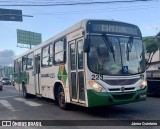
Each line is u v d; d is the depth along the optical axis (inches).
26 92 718.5
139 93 386.6
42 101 637.9
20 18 1124.5
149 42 1136.8
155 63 1117.7
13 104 591.8
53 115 422.6
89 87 368.8
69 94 431.8
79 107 477.4
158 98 609.0
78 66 401.1
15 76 860.0
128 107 469.1
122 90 373.4
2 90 1202.0
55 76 493.7
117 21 400.2
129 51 394.3
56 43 490.6
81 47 391.9
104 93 364.8
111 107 474.3
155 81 624.7
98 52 377.1
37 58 612.4
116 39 390.0
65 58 445.7
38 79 603.8
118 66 381.1
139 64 398.9
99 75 369.4
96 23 385.7
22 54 762.2
